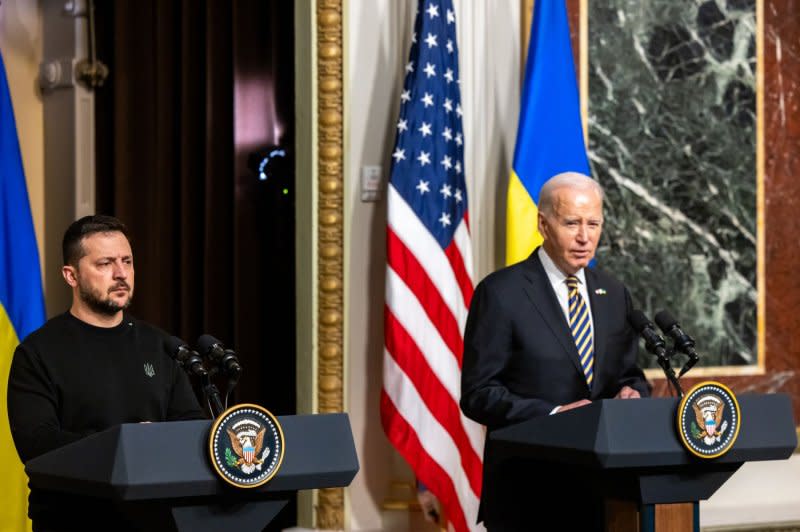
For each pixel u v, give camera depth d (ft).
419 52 22.79
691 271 25.53
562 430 12.73
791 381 26.20
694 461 12.66
